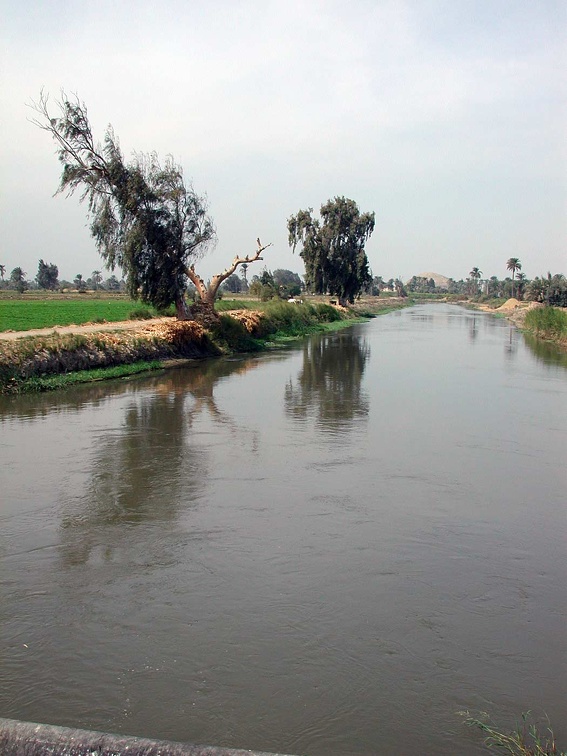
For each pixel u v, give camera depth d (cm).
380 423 1497
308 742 462
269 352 3275
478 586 697
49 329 2905
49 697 505
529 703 509
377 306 10475
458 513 914
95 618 621
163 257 2908
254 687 521
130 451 1224
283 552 774
